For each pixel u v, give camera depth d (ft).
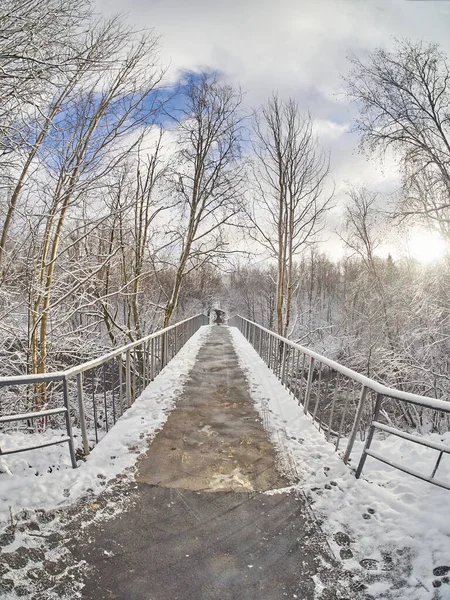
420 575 7.44
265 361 29.43
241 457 12.55
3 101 15.52
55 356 28.02
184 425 15.28
